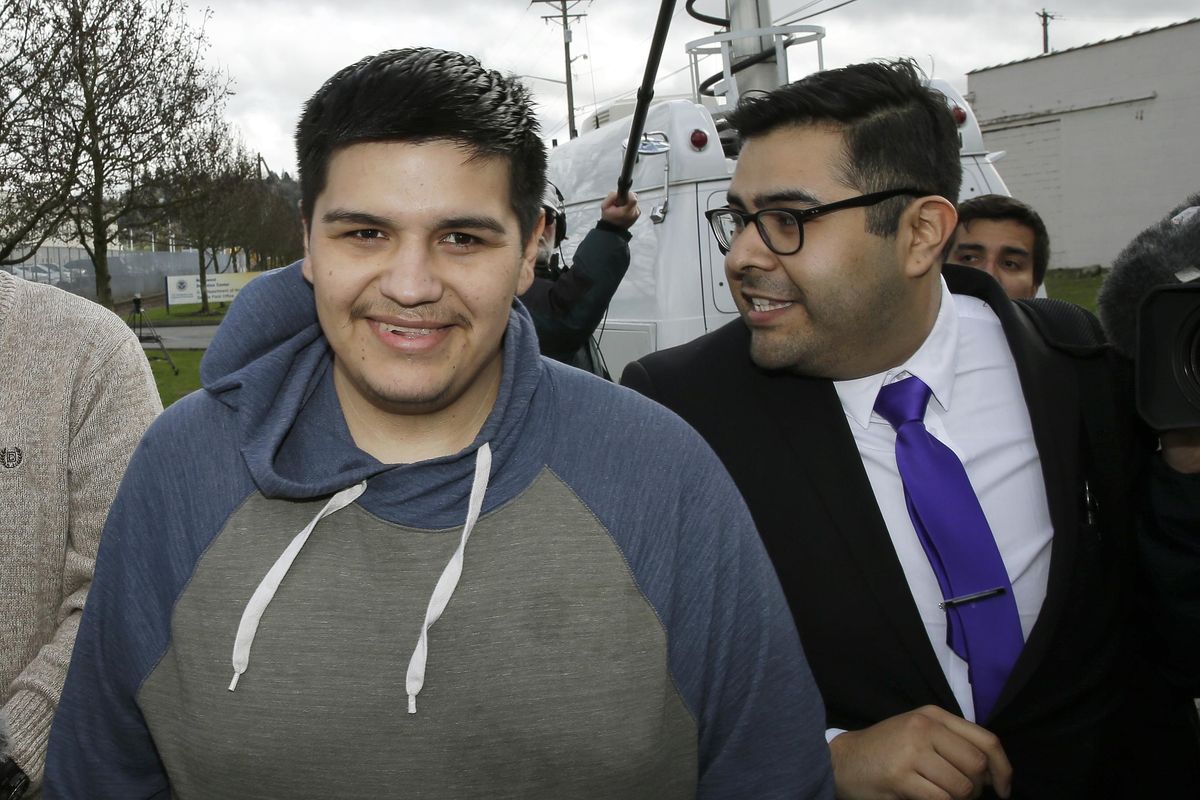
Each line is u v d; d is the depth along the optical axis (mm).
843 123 1548
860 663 1560
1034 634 1513
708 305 4605
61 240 14438
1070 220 29438
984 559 1562
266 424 1169
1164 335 1386
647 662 1103
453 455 1109
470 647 1066
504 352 1205
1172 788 1725
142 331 22016
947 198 1618
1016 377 1729
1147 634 1667
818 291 1552
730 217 1868
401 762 1059
